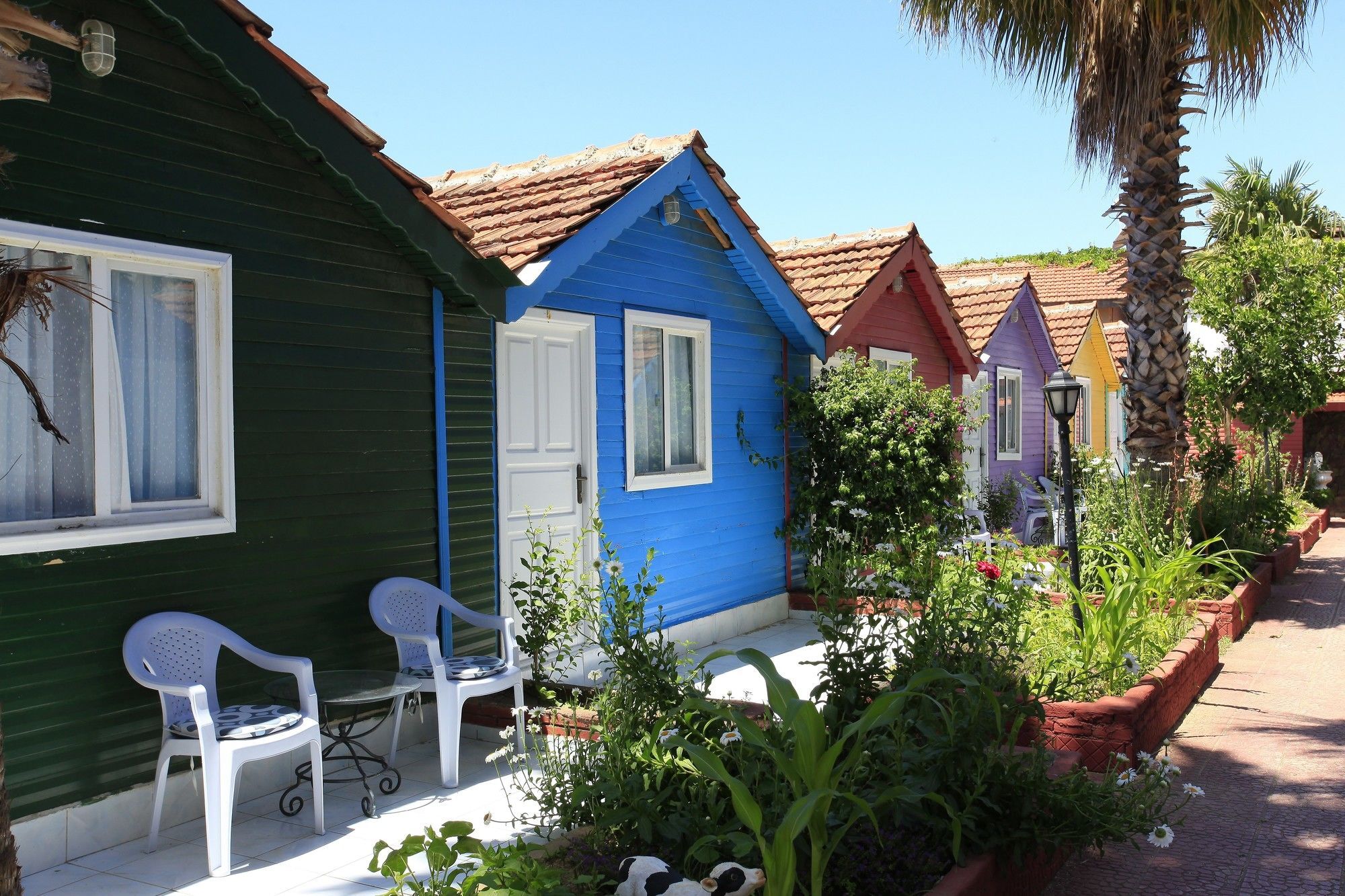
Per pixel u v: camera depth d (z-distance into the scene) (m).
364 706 6.02
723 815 3.98
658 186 8.17
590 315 8.04
